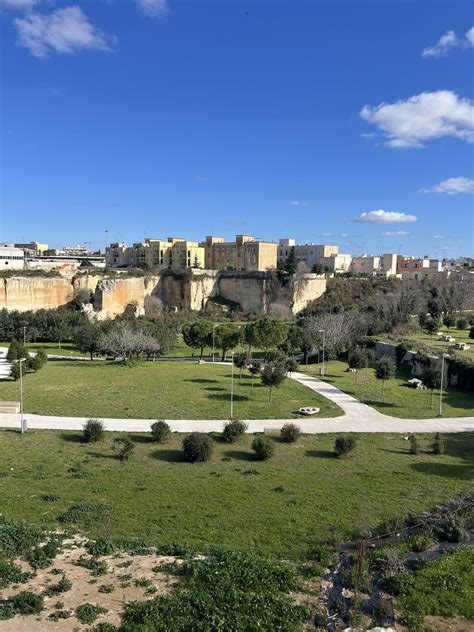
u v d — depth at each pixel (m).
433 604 13.11
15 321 80.69
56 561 14.96
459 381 47.47
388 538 16.88
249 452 27.69
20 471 23.31
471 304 96.75
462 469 25.25
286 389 44.91
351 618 12.59
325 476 23.84
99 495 20.55
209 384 46.97
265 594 13.31
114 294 105.38
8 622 11.92
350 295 113.12
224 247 148.88
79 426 31.98
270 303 114.38
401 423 34.84
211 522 18.17
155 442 28.94
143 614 12.25
